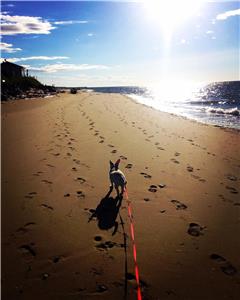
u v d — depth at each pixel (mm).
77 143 9602
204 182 6520
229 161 8195
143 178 6613
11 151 8555
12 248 3924
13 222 4582
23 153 8344
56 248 3945
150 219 4797
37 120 14211
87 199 5453
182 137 11281
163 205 5316
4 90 27188
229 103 31875
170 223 4695
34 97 29328
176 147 9570
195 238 4293
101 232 4367
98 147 9148
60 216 4805
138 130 12359
